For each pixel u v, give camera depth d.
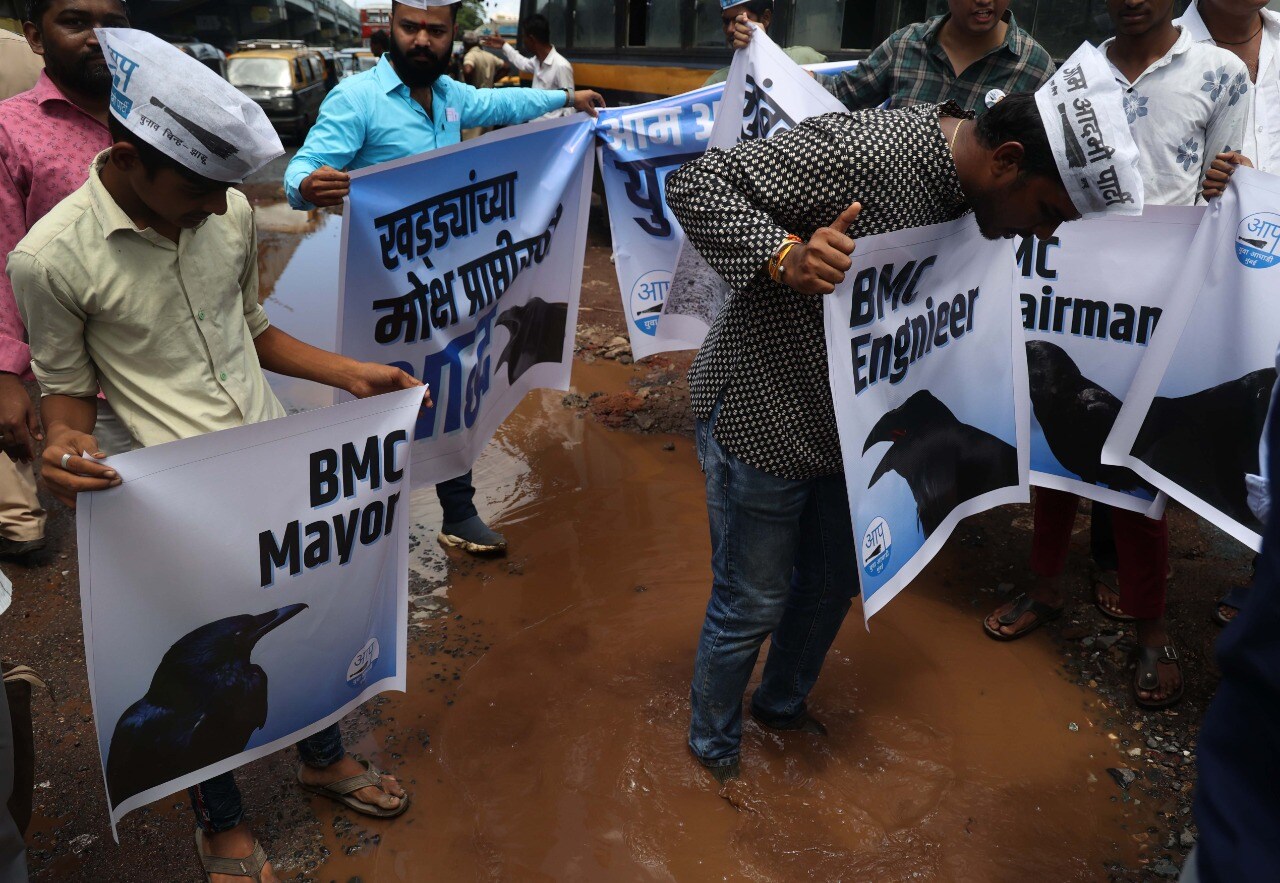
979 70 3.42
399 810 2.52
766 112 3.51
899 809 2.57
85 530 1.78
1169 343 2.83
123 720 1.96
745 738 2.80
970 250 2.27
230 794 2.25
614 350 5.74
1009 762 2.75
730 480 2.30
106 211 1.89
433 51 3.27
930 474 2.43
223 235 2.12
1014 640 3.29
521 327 3.73
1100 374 3.01
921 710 2.95
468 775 2.67
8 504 3.57
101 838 2.48
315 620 2.19
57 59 2.68
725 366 2.25
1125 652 3.21
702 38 7.42
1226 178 2.71
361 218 3.05
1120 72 3.15
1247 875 1.17
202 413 2.08
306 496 2.07
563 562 3.69
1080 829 2.53
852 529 2.26
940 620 3.40
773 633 2.71
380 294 3.19
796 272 1.90
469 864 2.39
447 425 3.50
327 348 5.97
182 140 1.75
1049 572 3.26
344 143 3.27
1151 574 2.94
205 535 1.93
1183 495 2.85
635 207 4.02
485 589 3.53
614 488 4.24
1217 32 3.34
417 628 3.30
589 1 9.34
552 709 2.91
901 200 2.04
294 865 2.38
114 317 1.95
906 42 3.54
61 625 3.34
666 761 2.69
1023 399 2.62
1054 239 2.97
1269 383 2.72
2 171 2.69
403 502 2.28
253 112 1.82
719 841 2.46
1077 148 1.87
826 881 2.34
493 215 3.44
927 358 2.28
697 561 3.69
